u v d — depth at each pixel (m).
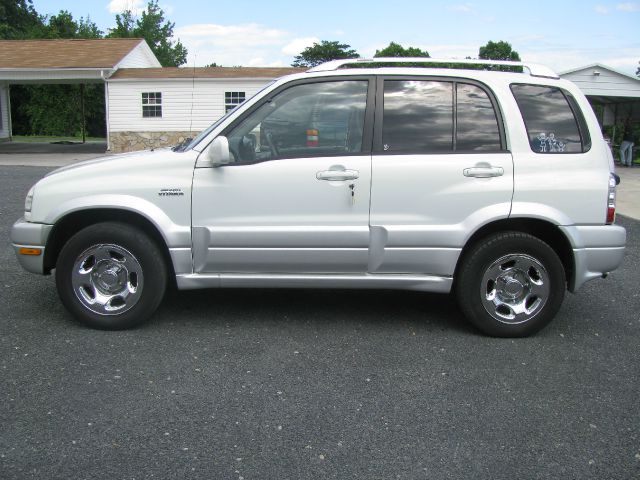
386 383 3.85
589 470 2.96
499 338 4.69
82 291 4.62
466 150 4.54
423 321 5.05
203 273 4.63
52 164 19.33
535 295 4.63
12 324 4.75
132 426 3.26
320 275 4.63
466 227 4.50
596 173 4.56
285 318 5.04
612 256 4.61
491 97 4.60
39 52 25.09
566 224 4.52
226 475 2.85
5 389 3.64
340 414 3.44
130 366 4.02
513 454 3.08
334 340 4.57
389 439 3.19
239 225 4.51
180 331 4.69
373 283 4.63
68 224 4.78
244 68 24.88
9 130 31.77
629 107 23.30
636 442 3.21
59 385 3.71
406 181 4.47
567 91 4.68
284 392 3.69
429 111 4.59
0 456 2.96
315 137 4.57
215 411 3.45
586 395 3.74
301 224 4.50
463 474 2.91
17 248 4.66
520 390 3.79
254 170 4.47
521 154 4.53
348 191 4.47
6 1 52.09
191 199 4.49
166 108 23.88
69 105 44.09
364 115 4.56
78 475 2.83
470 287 4.60
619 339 4.73
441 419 3.41
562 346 4.55
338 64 4.70
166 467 2.90
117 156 4.86
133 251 4.55
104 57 24.53
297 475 2.86
